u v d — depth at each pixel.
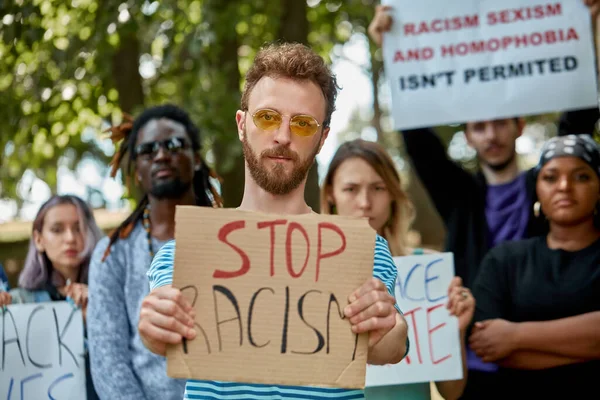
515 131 4.19
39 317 3.33
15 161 9.09
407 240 3.63
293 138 2.04
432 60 4.23
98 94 7.52
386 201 3.50
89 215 3.79
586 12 4.12
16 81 7.30
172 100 8.60
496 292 3.39
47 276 3.72
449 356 3.18
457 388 3.34
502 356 3.23
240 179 7.37
